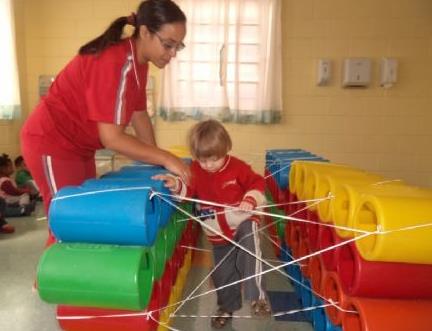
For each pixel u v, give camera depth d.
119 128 1.29
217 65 3.42
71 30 3.57
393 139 3.62
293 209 1.92
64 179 1.46
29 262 2.14
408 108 3.59
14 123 3.52
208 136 1.48
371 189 1.24
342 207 1.28
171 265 1.52
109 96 1.25
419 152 3.62
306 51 3.55
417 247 0.98
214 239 1.56
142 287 1.09
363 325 1.06
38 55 3.60
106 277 1.02
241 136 3.60
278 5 3.39
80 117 1.39
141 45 1.34
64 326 1.17
